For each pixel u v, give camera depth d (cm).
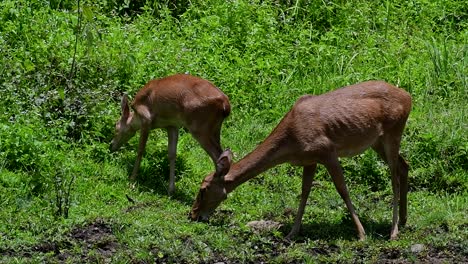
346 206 1252
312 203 1334
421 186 1421
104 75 1523
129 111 1406
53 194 1256
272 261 1109
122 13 1842
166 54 1625
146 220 1194
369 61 1766
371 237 1182
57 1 1766
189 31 1728
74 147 1398
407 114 1209
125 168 1390
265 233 1193
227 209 1281
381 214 1289
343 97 1182
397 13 1950
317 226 1227
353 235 1203
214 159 1312
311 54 1758
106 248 1129
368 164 1433
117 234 1152
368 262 1111
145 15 1795
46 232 1149
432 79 1705
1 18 1630
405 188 1230
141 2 1869
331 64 1739
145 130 1355
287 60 1723
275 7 1894
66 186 1287
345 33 1836
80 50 1564
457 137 1479
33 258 1072
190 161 1427
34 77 1471
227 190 1188
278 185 1382
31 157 1318
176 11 1864
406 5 1983
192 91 1320
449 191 1409
